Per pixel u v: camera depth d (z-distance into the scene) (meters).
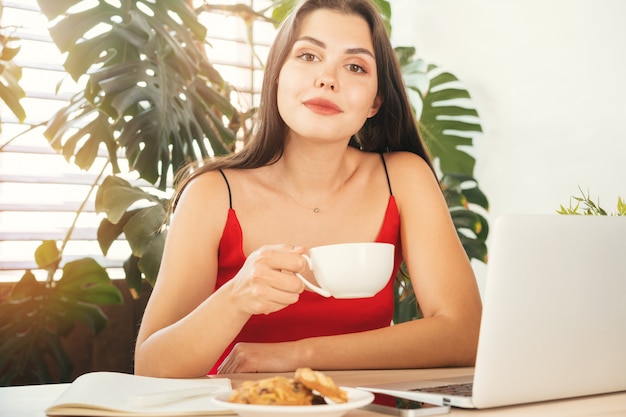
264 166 1.48
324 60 1.32
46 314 2.28
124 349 2.59
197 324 0.97
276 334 1.39
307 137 1.32
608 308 0.72
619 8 2.62
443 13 3.41
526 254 0.66
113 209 2.18
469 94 3.18
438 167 3.24
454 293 1.32
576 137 2.77
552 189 2.87
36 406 0.75
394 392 0.74
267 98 1.43
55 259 2.28
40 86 2.79
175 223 1.37
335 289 0.82
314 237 1.44
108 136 2.27
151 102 2.28
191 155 2.39
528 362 0.67
